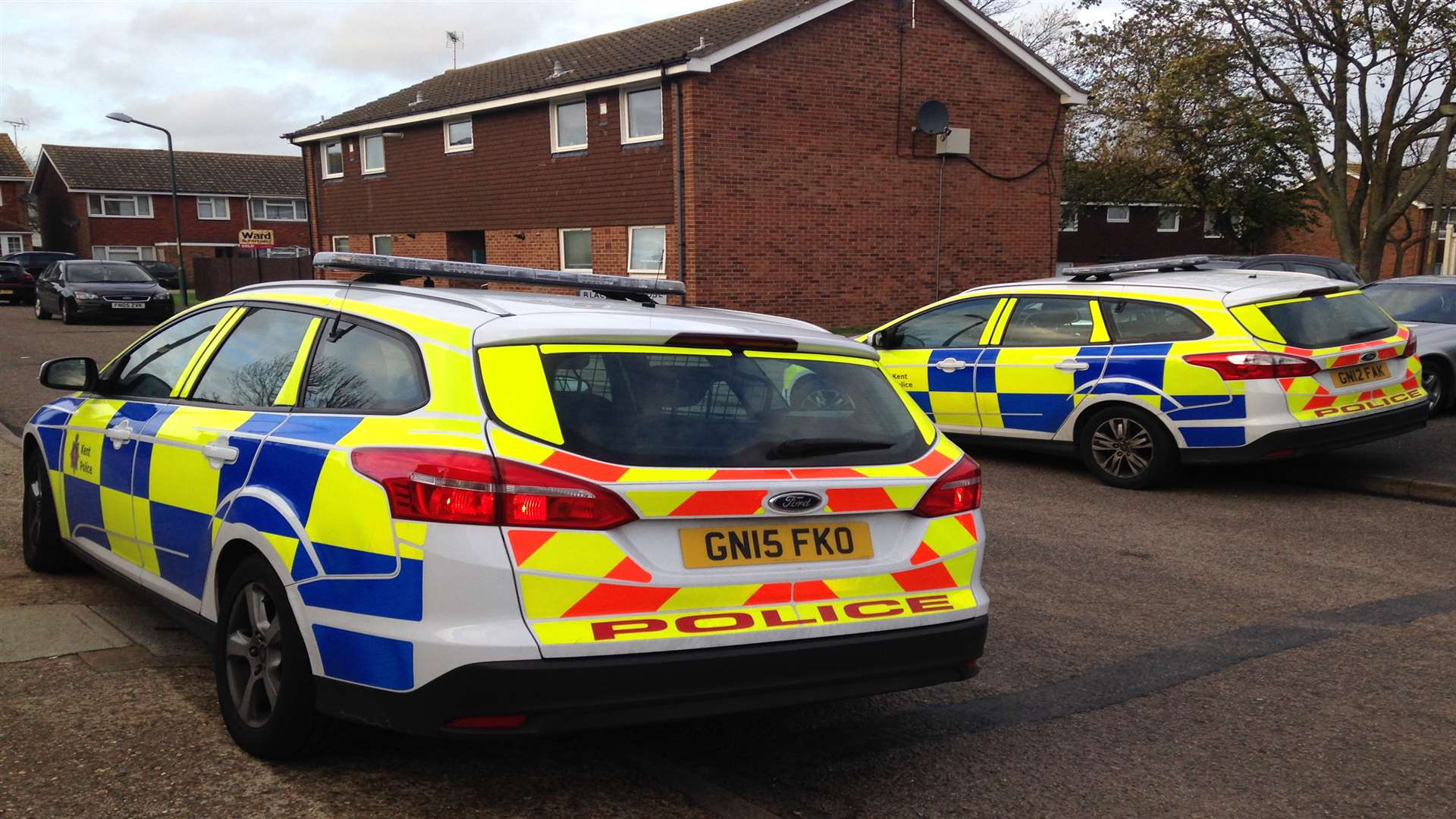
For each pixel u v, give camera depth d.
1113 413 8.12
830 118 20.98
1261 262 16.92
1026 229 23.77
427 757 3.46
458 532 2.81
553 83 22.03
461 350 3.08
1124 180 34.09
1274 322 7.56
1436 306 11.50
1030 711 4.03
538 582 2.81
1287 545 6.47
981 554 3.53
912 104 21.89
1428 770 3.56
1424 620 5.10
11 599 4.97
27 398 12.74
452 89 27.05
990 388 8.86
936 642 3.29
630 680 2.85
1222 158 32.28
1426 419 8.14
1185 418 7.73
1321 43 26.14
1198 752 3.68
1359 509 7.45
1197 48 27.44
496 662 2.77
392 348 3.32
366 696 2.97
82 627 4.57
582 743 3.63
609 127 21.50
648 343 3.21
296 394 3.56
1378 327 8.02
